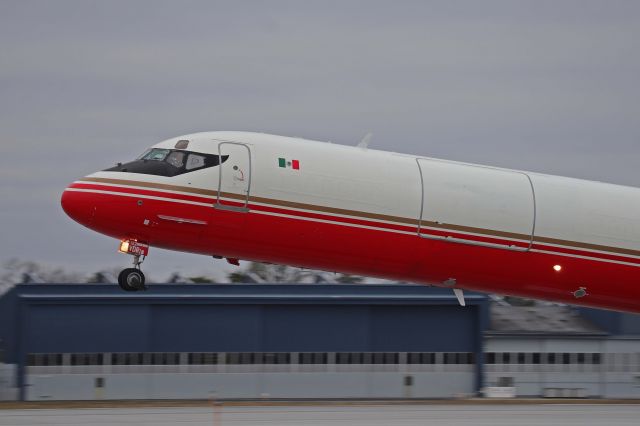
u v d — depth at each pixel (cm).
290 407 17500
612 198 14338
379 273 13400
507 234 13550
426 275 13512
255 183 12525
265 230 12569
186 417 14775
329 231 12738
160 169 12538
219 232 12512
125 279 12694
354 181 12888
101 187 12400
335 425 13638
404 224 13050
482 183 13638
